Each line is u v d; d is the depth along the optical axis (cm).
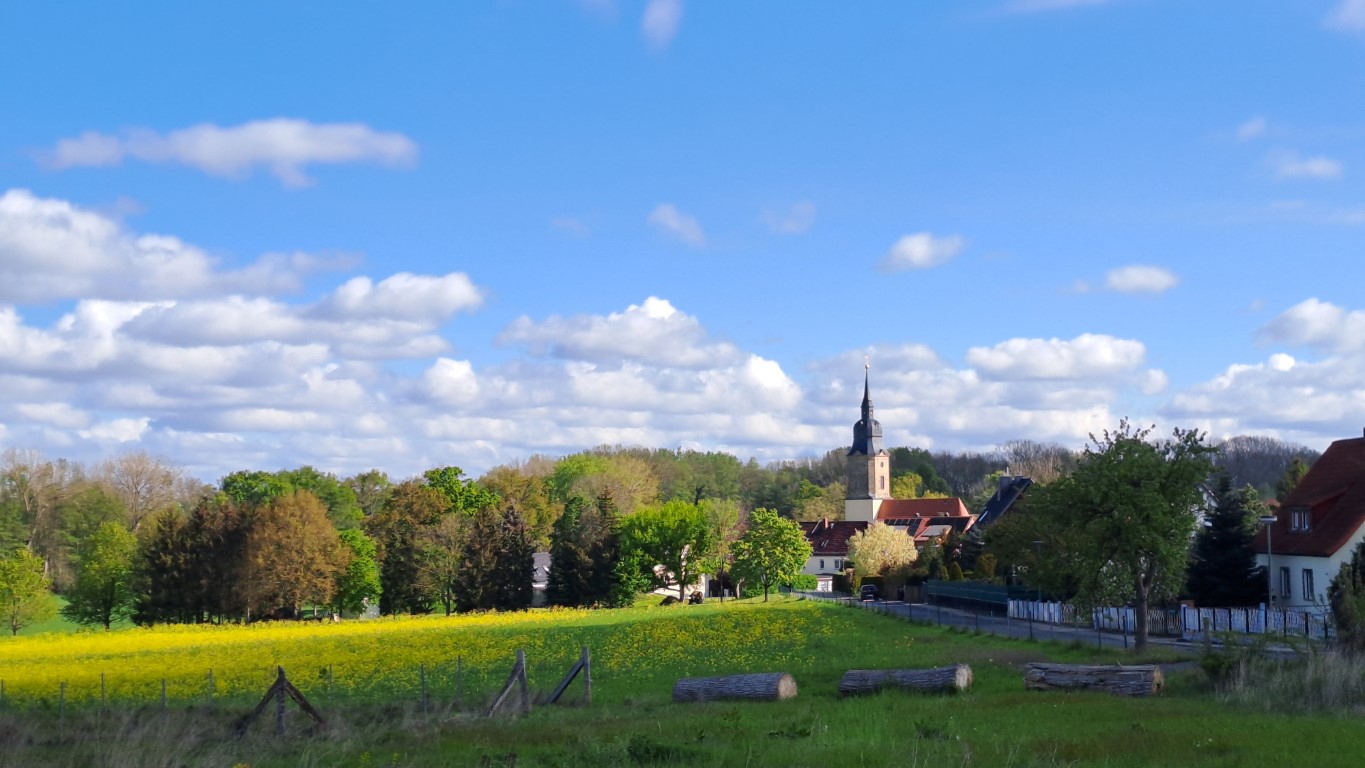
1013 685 3011
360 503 15212
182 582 9144
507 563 10506
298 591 9231
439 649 5597
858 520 17050
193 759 1944
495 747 2008
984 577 9506
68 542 10269
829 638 5388
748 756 1655
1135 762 1595
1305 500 5856
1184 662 3647
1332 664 2448
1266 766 1538
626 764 1692
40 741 2403
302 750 2080
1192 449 4366
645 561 10869
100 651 6091
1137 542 4216
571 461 16512
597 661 4747
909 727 2083
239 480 12588
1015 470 18912
